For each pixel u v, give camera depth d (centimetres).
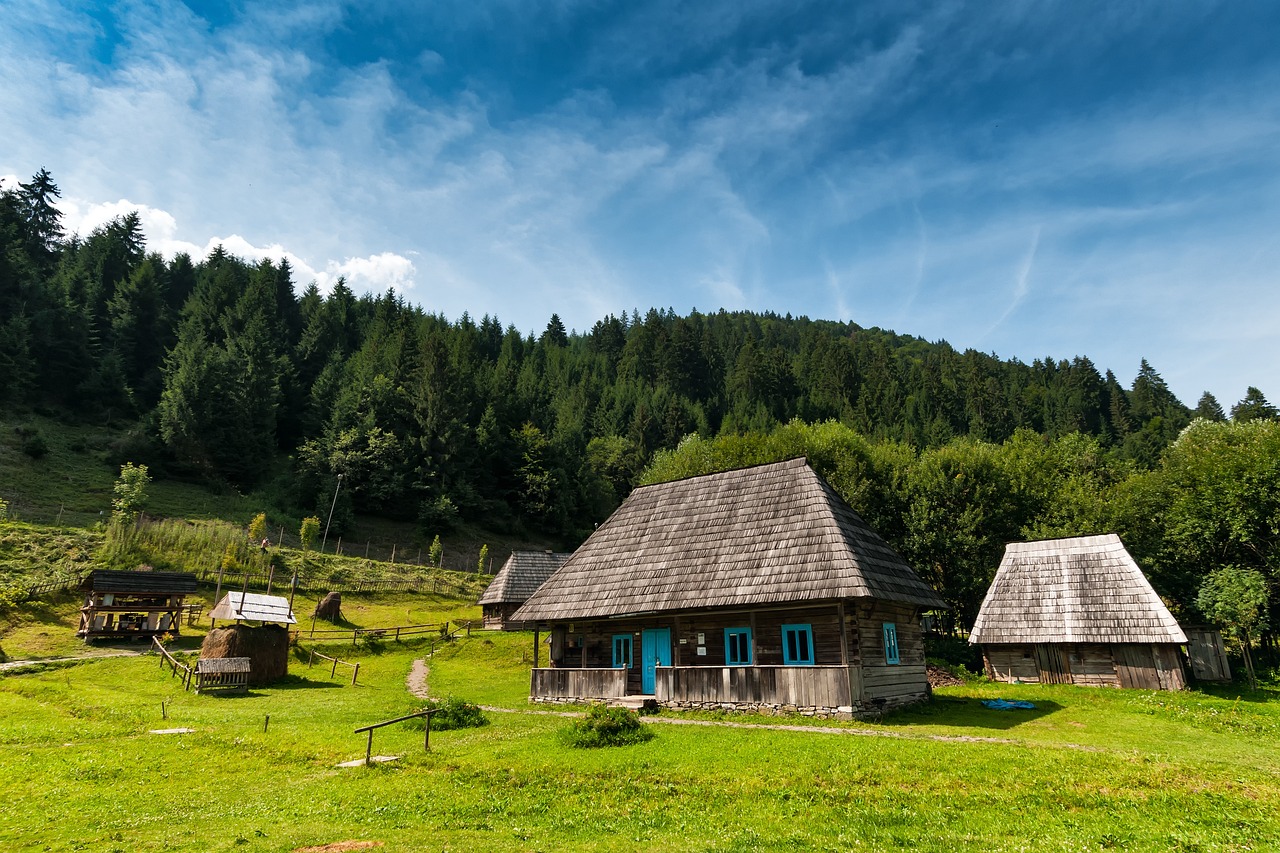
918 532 4428
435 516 8256
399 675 3412
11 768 1495
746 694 2075
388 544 7725
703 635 2361
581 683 2389
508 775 1381
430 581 6306
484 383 10844
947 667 3400
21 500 5672
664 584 2388
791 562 2158
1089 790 1166
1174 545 3925
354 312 12662
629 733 1673
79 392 8125
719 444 5584
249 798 1311
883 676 2150
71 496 6075
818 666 1967
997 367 15700
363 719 2122
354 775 1452
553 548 9256
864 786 1223
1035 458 5253
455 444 9094
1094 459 6203
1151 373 13000
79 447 7156
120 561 4644
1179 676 2716
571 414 11919
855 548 2166
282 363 9394
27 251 9738
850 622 2041
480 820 1118
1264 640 3484
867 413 11106
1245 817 1027
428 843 995
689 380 14288
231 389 8144
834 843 951
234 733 1889
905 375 14788
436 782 1368
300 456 8325
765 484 2562
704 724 1900
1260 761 1494
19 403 7612
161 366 8975
